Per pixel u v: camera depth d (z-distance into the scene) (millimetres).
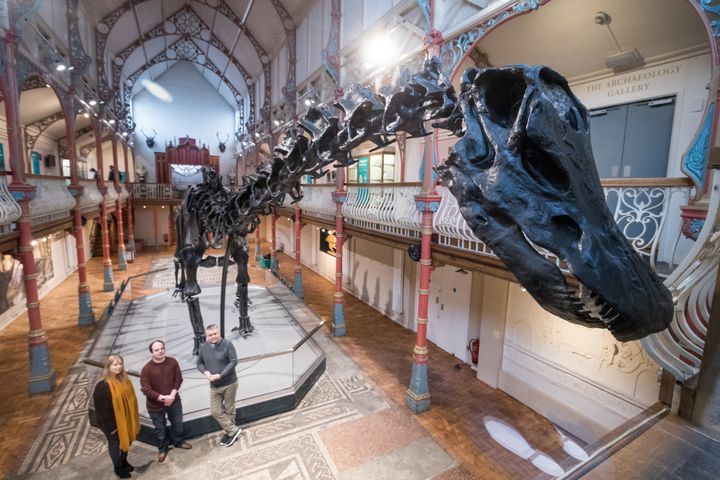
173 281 14898
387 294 12672
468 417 7070
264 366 7781
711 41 3436
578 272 1024
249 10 17141
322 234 17828
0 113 13633
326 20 12461
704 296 3305
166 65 26438
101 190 14320
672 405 2641
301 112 15320
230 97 27859
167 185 23969
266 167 6215
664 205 3838
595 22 6230
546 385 7207
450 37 6449
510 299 7965
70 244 17375
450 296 9930
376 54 9227
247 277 9312
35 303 7492
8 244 7000
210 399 6297
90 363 7020
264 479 5328
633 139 6762
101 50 15547
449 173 1468
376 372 8664
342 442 6188
